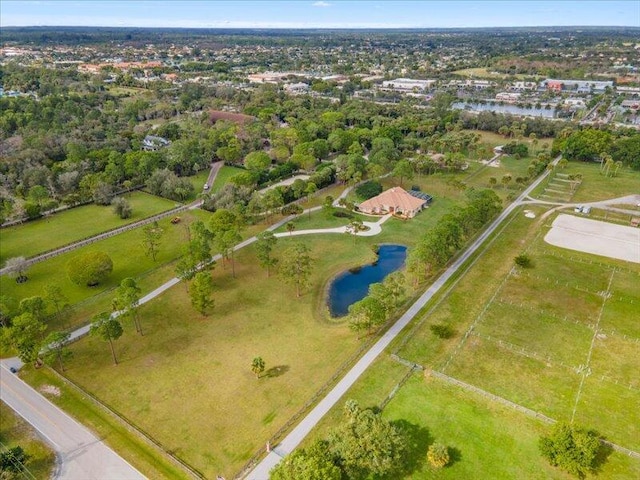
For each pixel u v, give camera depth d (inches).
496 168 6604.3
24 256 4025.6
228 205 4857.3
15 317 2696.9
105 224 4739.2
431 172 6333.7
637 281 3528.5
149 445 2170.3
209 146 6801.2
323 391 2463.1
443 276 3649.1
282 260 3934.5
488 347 2792.8
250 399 2433.6
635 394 2415.1
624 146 6535.4
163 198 5531.5
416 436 2167.8
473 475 1979.6
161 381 2576.3
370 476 1968.5
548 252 4015.8
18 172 5743.1
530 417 2271.2
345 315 3238.2
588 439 1953.7
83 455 2119.8
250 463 2053.4
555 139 7588.6
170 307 3292.3
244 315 3198.8
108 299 3412.9
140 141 7342.5
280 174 6038.4
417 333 2930.6
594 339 2861.7
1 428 2265.0
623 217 4753.9
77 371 2664.9
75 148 6284.5
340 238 4399.6
